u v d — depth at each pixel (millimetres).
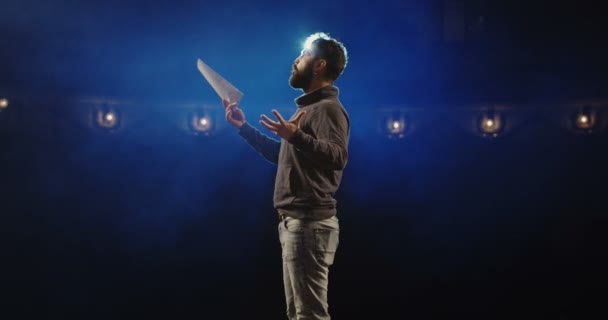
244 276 8602
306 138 1755
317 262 1907
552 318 8172
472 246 8430
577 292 8094
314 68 2051
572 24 7621
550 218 8172
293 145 1767
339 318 8664
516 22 7828
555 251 8172
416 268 8570
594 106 7352
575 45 7555
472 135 7855
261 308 8594
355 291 8680
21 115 7406
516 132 7992
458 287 8492
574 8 7637
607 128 7305
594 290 8023
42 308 7980
